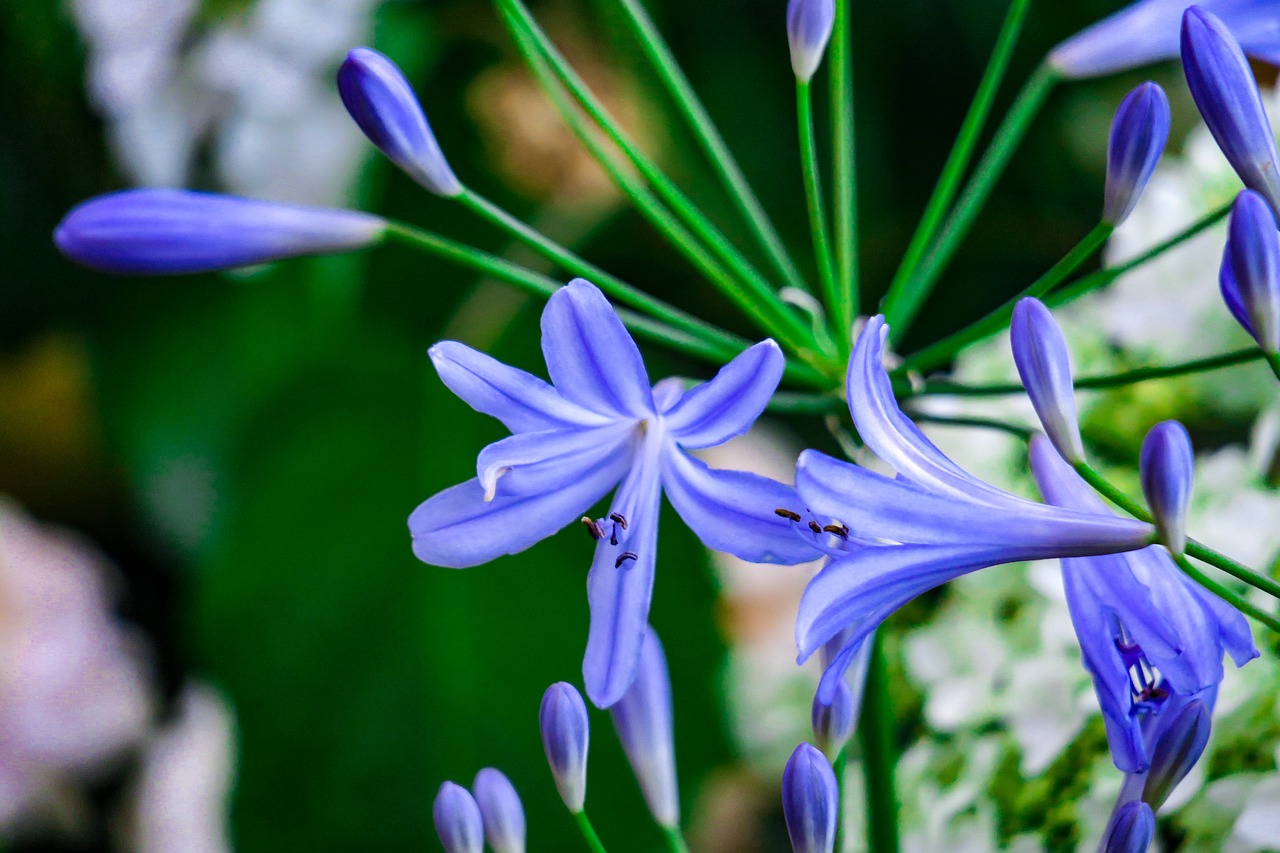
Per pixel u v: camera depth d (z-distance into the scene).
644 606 0.39
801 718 0.58
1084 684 0.45
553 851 0.53
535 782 0.54
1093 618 0.39
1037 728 0.45
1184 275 0.48
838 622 0.36
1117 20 0.44
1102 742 0.45
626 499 0.39
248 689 0.55
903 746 0.48
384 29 0.57
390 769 0.54
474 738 0.54
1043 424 0.38
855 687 0.40
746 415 0.39
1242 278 0.37
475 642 0.54
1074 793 0.45
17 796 0.59
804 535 0.38
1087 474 0.38
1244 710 0.43
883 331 0.37
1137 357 0.49
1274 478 0.46
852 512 0.37
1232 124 0.38
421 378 0.58
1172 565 0.38
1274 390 0.48
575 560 0.55
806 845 0.38
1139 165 0.39
